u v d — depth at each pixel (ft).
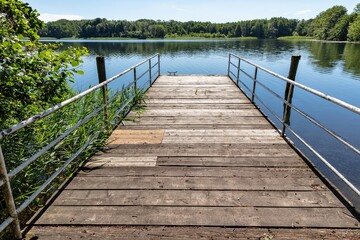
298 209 7.42
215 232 6.61
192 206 7.58
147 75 59.41
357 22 217.15
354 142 21.49
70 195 8.11
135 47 164.96
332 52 125.39
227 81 26.61
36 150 10.53
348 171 16.29
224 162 10.17
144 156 10.72
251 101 18.80
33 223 6.90
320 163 17.30
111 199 7.91
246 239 6.38
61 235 6.50
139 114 16.37
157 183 8.75
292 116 28.02
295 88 45.01
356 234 6.51
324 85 49.01
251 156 10.65
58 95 9.16
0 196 8.14
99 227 6.79
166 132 13.38
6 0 8.04
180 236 6.49
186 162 10.19
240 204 7.65
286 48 159.53
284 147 11.51
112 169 9.70
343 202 7.70
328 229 6.69
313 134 22.52
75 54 8.89
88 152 10.94
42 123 10.28
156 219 7.06
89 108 15.79
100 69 18.37
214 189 8.39
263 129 13.75
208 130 13.62
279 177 9.07
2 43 7.35
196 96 20.58
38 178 10.03
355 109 6.88
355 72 63.93
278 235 6.50
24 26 8.56
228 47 168.55
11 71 7.40
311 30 359.66
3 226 5.69
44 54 8.00
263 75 60.64
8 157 9.39
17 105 8.68
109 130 13.32
